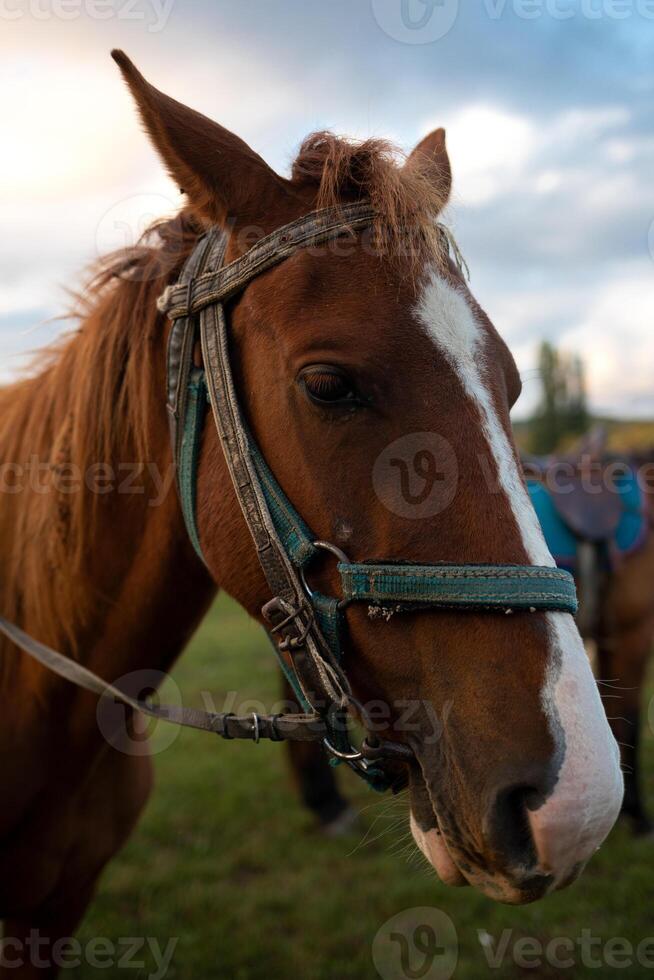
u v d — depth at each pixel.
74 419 1.56
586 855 0.99
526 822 1.01
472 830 1.04
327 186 1.25
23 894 1.74
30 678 1.63
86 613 1.56
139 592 1.53
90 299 1.74
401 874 3.07
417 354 1.13
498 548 1.08
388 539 1.12
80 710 1.62
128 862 3.14
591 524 3.41
